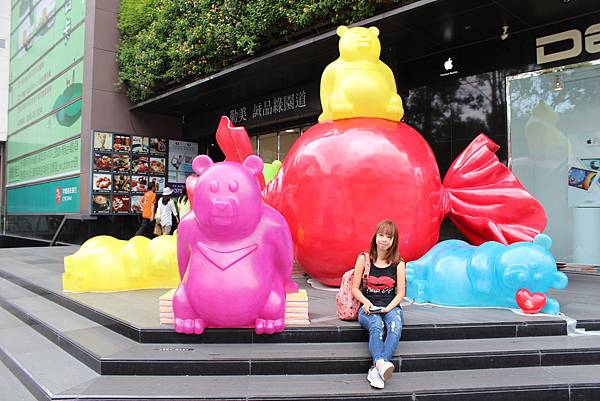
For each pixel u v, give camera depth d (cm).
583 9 733
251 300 387
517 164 828
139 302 526
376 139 532
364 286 387
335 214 530
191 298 395
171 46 1134
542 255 445
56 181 1564
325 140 546
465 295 479
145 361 364
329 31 823
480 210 578
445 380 348
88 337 431
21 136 1933
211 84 1102
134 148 1383
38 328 502
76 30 1427
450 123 889
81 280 586
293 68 990
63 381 358
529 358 377
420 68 927
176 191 1448
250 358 363
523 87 820
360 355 368
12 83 2056
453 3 702
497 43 838
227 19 980
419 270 505
